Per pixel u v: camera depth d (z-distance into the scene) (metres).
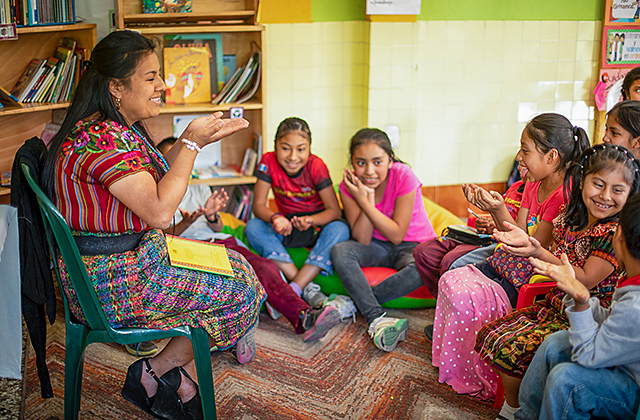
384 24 3.66
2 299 1.91
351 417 2.06
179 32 3.18
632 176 1.71
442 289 2.25
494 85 4.04
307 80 3.84
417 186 2.82
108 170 1.62
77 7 3.24
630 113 2.20
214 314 1.83
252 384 2.26
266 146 3.62
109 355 2.45
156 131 3.57
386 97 3.82
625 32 4.02
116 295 1.72
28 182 1.65
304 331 2.57
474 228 2.73
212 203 2.45
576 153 2.16
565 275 1.58
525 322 1.92
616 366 1.61
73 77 3.14
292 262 2.95
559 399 1.57
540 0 3.92
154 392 1.89
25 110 2.88
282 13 3.67
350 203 2.93
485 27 3.91
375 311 2.64
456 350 2.21
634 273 1.55
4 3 2.74
